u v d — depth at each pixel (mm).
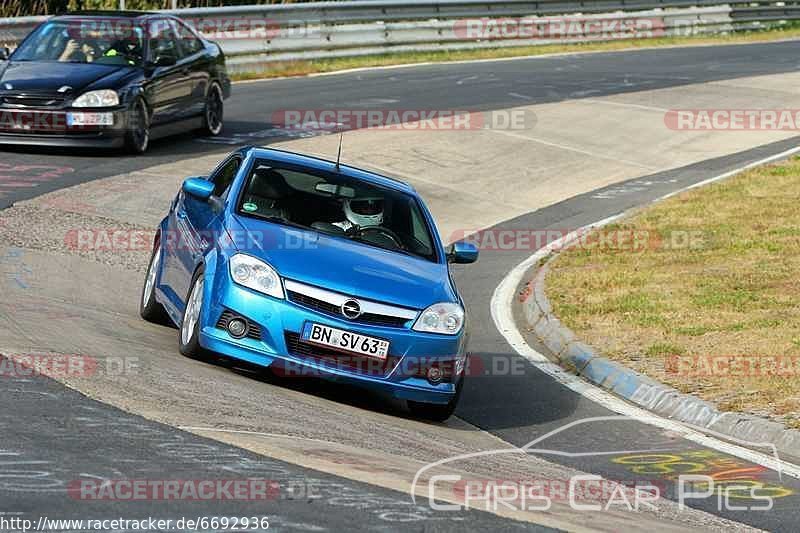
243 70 94938
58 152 62969
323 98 86312
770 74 108875
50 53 63625
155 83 63844
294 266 29219
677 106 92312
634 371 35688
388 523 18500
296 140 71812
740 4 146125
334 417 27109
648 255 52656
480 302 46844
